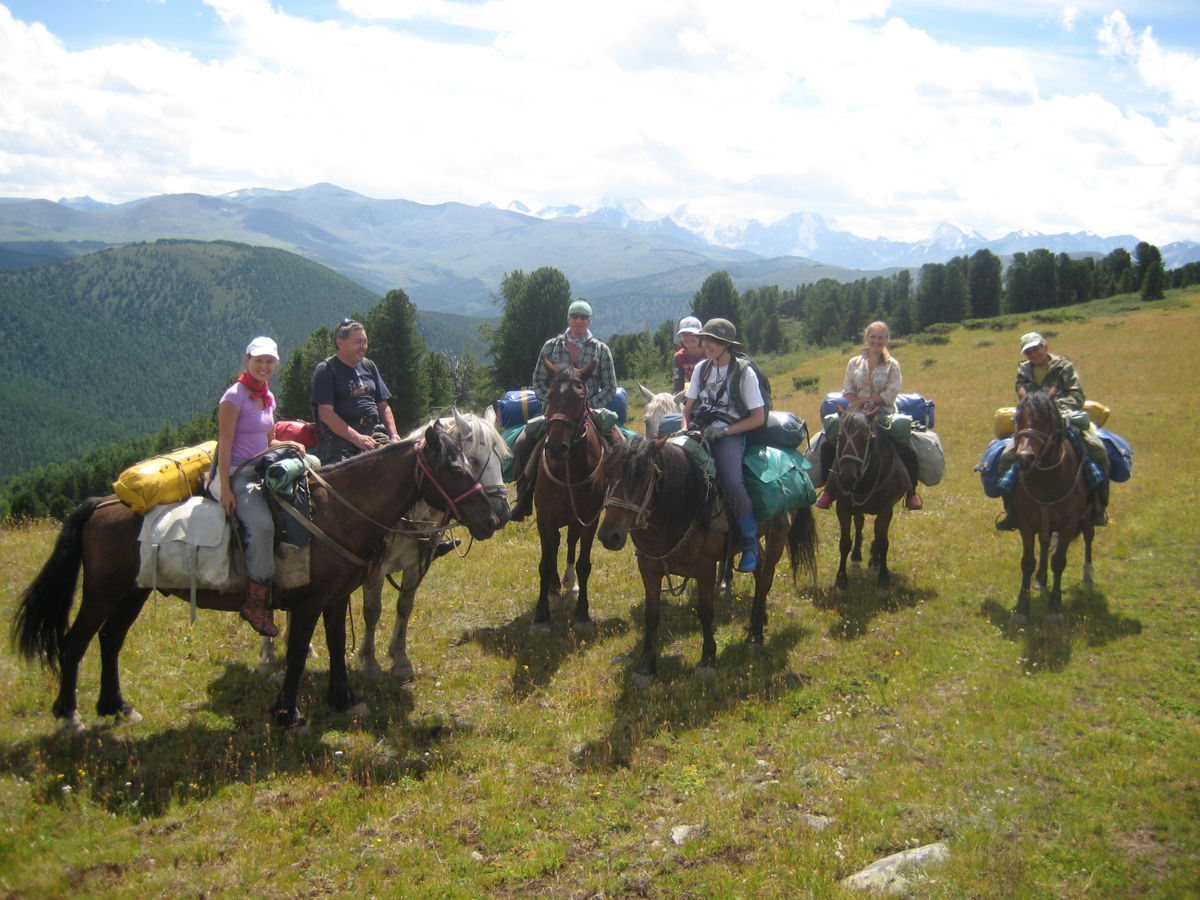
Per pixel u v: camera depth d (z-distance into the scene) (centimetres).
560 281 5894
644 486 732
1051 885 494
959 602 1043
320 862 522
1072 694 775
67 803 565
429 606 1024
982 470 1096
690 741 692
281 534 656
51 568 638
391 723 715
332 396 778
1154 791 594
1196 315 5431
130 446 11206
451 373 6338
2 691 725
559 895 499
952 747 671
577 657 873
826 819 572
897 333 10969
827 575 1176
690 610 1023
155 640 870
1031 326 5753
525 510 1003
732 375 839
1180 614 973
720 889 498
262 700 747
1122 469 1059
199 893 488
